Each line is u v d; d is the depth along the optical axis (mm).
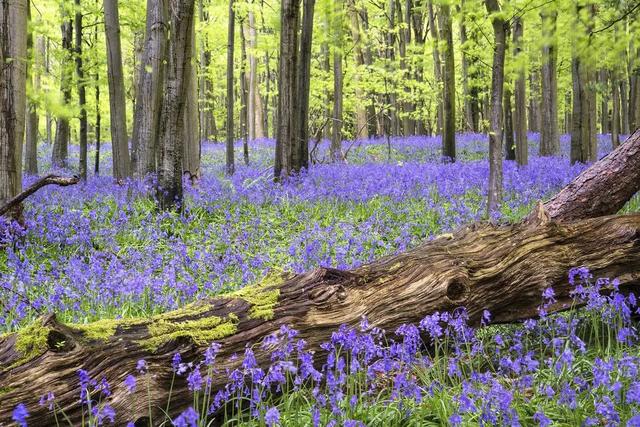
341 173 13398
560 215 5543
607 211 5543
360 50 27328
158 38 11602
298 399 3533
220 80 36594
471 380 3574
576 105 15008
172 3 8820
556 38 10156
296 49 13398
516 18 8703
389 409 3439
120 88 13133
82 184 12867
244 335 3705
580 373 3707
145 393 3270
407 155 23312
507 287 4422
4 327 4754
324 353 3904
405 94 24812
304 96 14039
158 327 3523
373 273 4277
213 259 6777
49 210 9188
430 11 21984
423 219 8648
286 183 12148
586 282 4359
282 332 3496
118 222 8344
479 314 4402
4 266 6629
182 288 5582
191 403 3428
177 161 9312
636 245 4641
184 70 9078
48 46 23844
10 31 7418
